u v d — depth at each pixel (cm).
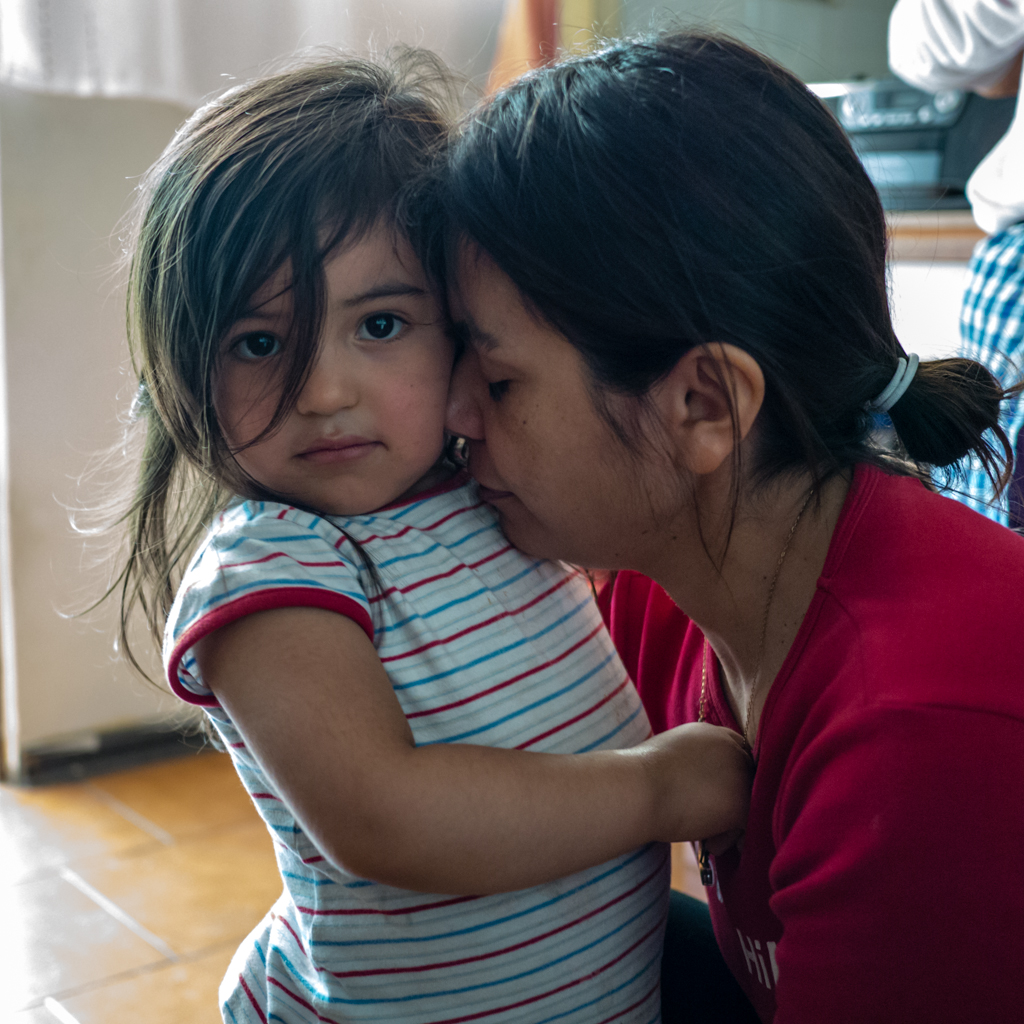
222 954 180
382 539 72
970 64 154
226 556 67
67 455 238
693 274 59
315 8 219
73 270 232
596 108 61
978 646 55
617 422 63
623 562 71
